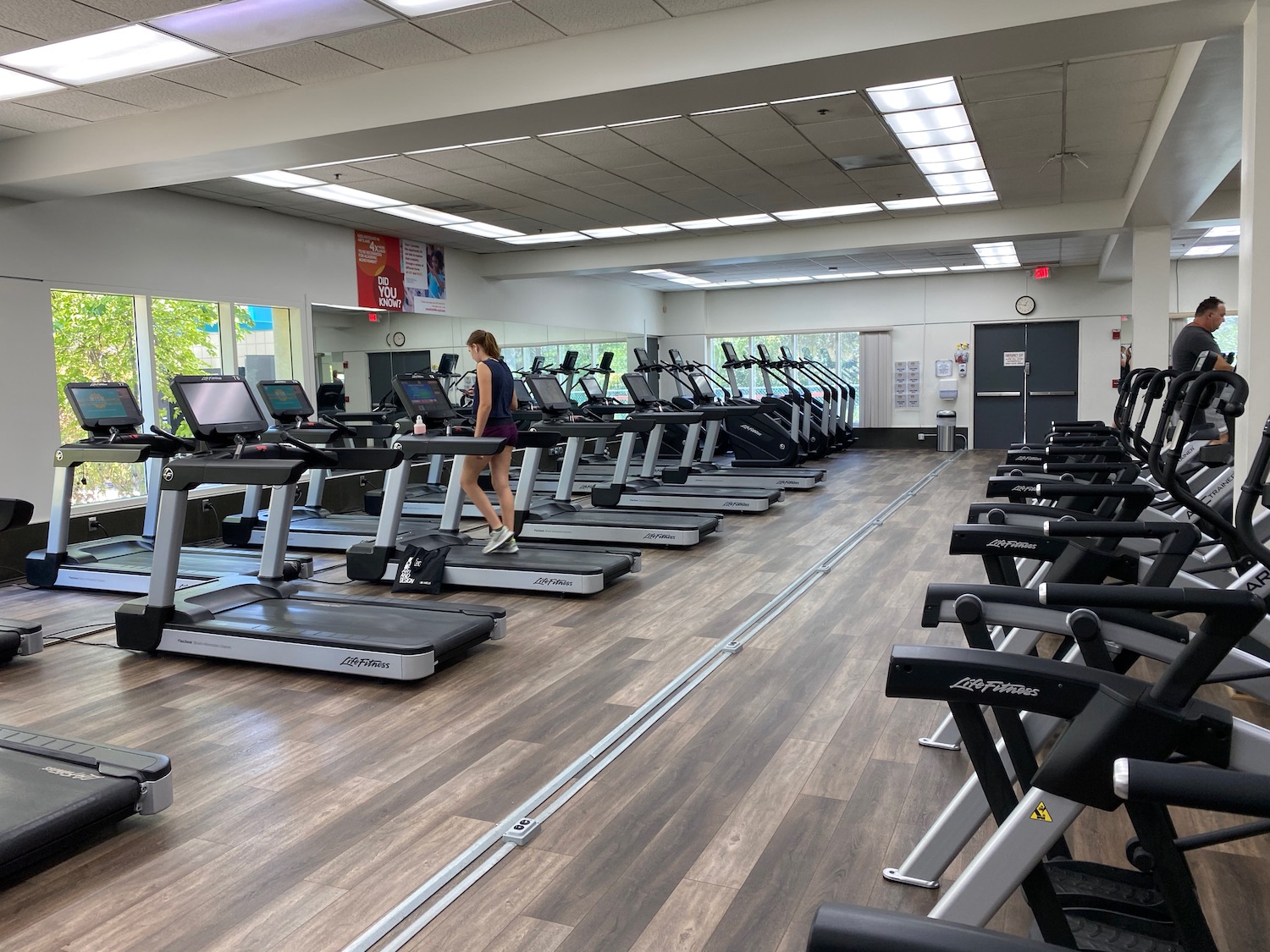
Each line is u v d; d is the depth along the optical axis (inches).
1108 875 73.9
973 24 155.7
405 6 159.0
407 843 94.3
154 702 138.8
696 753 115.7
